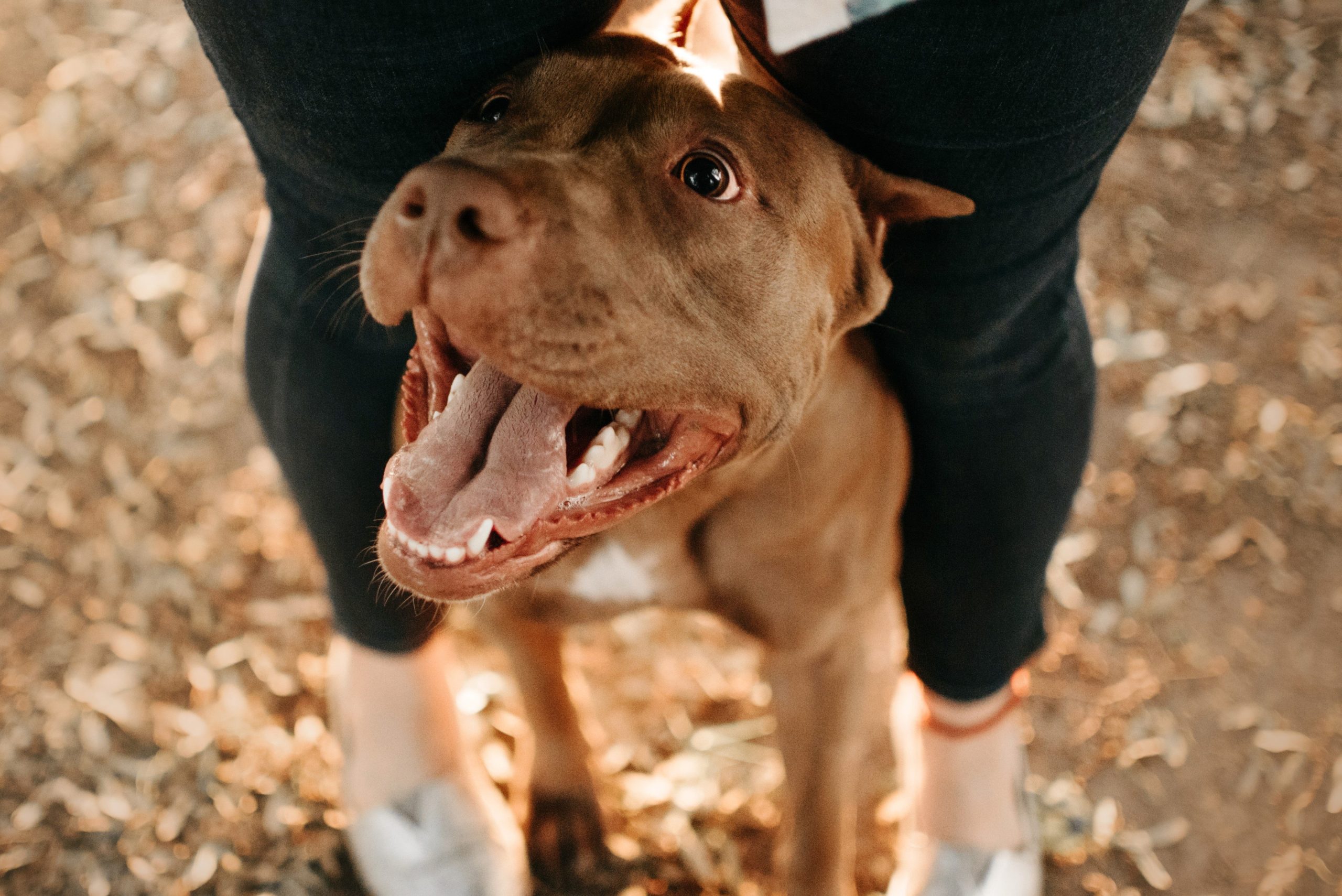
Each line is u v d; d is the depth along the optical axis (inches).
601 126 28.4
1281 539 49.6
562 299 26.3
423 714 40.1
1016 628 36.9
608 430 29.4
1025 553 35.3
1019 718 41.1
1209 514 50.0
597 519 29.4
